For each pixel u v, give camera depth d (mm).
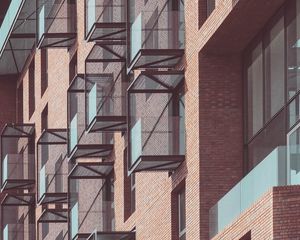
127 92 48844
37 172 64562
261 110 43844
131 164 48375
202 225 45094
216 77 45469
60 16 61781
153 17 47656
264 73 43688
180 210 48062
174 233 48125
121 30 53406
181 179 47125
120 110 53000
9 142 70500
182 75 47219
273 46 43031
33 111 71688
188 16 46656
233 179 45125
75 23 61719
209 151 45250
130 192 54219
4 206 70625
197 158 45406
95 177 57094
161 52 47250
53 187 62688
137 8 48469
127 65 48781
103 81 54062
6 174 69188
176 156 47094
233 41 44750
